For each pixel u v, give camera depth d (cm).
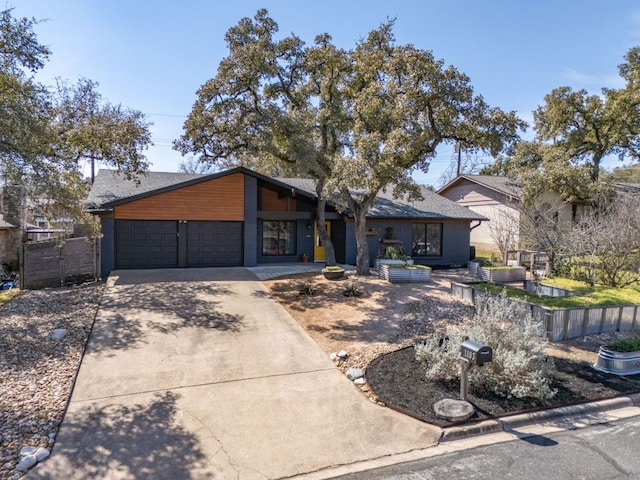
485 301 789
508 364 555
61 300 1002
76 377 596
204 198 1517
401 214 1773
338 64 1347
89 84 1692
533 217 1595
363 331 834
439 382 595
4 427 454
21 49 912
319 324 876
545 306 864
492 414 508
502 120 1079
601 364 665
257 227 1700
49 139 873
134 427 470
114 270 1409
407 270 1286
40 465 395
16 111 747
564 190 2073
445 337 772
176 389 573
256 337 793
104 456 413
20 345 701
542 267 1597
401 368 646
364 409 526
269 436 463
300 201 1780
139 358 673
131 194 1495
